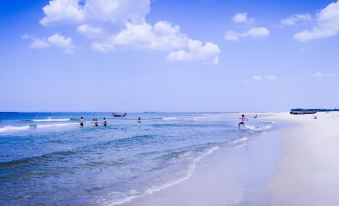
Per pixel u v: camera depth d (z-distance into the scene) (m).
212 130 41.31
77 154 19.05
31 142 27.41
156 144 24.38
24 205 8.92
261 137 27.97
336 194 8.56
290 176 11.13
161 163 15.45
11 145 25.09
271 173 12.04
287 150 17.89
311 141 21.72
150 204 8.78
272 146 20.77
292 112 141.12
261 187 10.00
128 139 28.95
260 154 17.33
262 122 65.69
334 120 60.66
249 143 23.17
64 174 13.08
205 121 79.69
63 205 8.87
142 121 83.69
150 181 11.61
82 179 12.10
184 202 8.86
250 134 32.50
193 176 12.26
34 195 9.90
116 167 14.58
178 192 9.95
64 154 19.05
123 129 46.78
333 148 17.48
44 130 45.28
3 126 57.22
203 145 22.95
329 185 9.50
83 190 10.46
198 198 9.18
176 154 18.44
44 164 15.54
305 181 10.19
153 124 64.00
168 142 25.78
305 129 35.41
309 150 17.20
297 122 57.94
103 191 10.30
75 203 9.02
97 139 29.91
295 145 19.98
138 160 16.53
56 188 10.76
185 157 17.19
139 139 28.92
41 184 11.35
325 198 8.27
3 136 34.31
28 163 15.83
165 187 10.65
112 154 18.97
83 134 36.88
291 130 35.06
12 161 16.30
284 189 9.45
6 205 8.91
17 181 11.84
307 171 11.69
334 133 27.41
